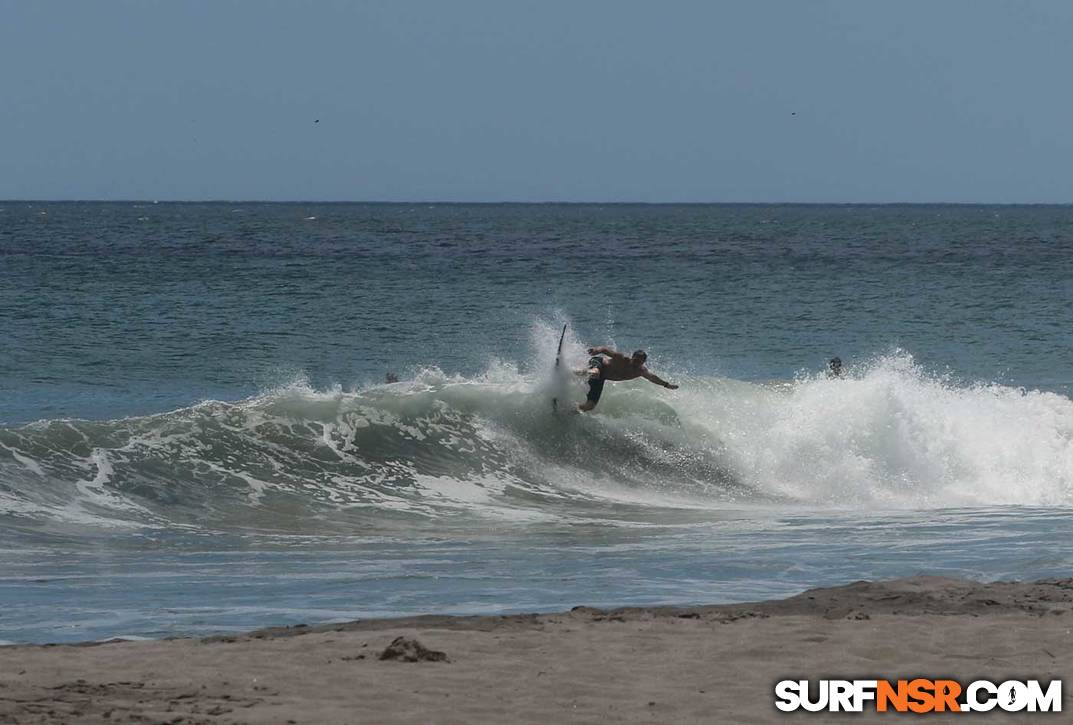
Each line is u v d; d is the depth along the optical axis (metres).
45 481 57.03
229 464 62.44
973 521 61.19
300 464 64.06
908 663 30.92
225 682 28.11
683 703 27.09
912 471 72.31
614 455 71.12
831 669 30.22
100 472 58.81
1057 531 57.47
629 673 29.56
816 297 187.12
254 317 146.38
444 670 29.50
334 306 160.75
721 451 72.44
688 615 36.41
